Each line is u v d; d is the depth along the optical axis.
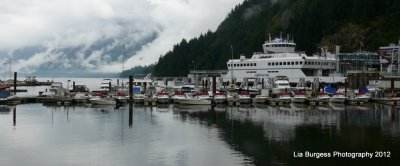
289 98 82.56
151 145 37.44
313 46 174.75
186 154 33.81
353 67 124.50
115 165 30.47
